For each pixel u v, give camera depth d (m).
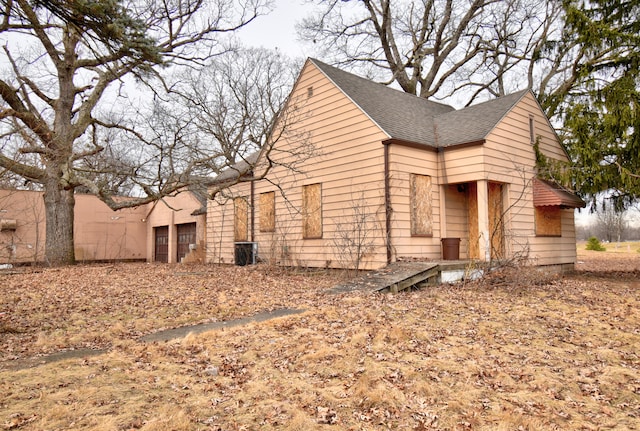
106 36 7.53
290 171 14.98
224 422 3.85
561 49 17.47
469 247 13.80
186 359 5.44
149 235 25.95
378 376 4.87
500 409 4.24
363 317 7.24
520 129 13.62
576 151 13.80
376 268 11.95
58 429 3.58
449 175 12.72
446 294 9.51
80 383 4.58
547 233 14.42
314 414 4.04
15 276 13.17
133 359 5.40
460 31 24.58
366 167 12.37
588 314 7.96
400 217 11.87
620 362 5.59
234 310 8.21
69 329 6.89
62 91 17.11
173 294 9.83
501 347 6.05
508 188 12.88
